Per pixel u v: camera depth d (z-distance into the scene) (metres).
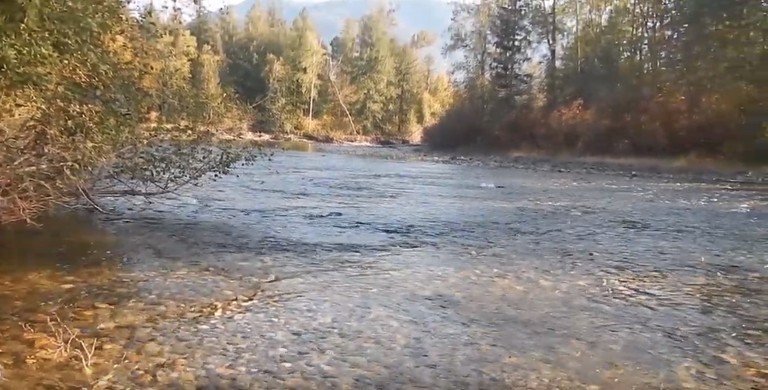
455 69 70.56
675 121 48.38
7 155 11.22
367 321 8.87
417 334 8.39
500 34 63.81
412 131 87.62
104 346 7.59
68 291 9.84
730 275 12.21
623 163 47.62
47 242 13.37
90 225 15.55
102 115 12.08
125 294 9.80
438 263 12.79
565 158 52.66
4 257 11.87
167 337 7.98
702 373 7.31
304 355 7.51
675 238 16.34
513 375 7.11
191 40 19.58
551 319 9.22
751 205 23.72
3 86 9.20
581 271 12.35
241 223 16.88
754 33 43.94
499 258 13.43
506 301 10.09
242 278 11.07
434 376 7.01
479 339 8.27
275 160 43.00
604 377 7.13
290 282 10.92
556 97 61.00
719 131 45.56
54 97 10.61
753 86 43.69
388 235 15.91
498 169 43.72
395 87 89.38
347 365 7.24
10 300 9.25
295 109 76.69
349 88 90.12
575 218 19.66
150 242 13.87
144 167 15.27
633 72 54.22
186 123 15.37
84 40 10.45
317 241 14.80
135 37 13.94
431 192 26.61
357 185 28.47
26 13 8.14
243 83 81.31
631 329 8.85
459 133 64.19
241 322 8.66
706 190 29.92
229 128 17.44
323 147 64.31
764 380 7.13
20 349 7.37
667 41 52.09
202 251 13.20
